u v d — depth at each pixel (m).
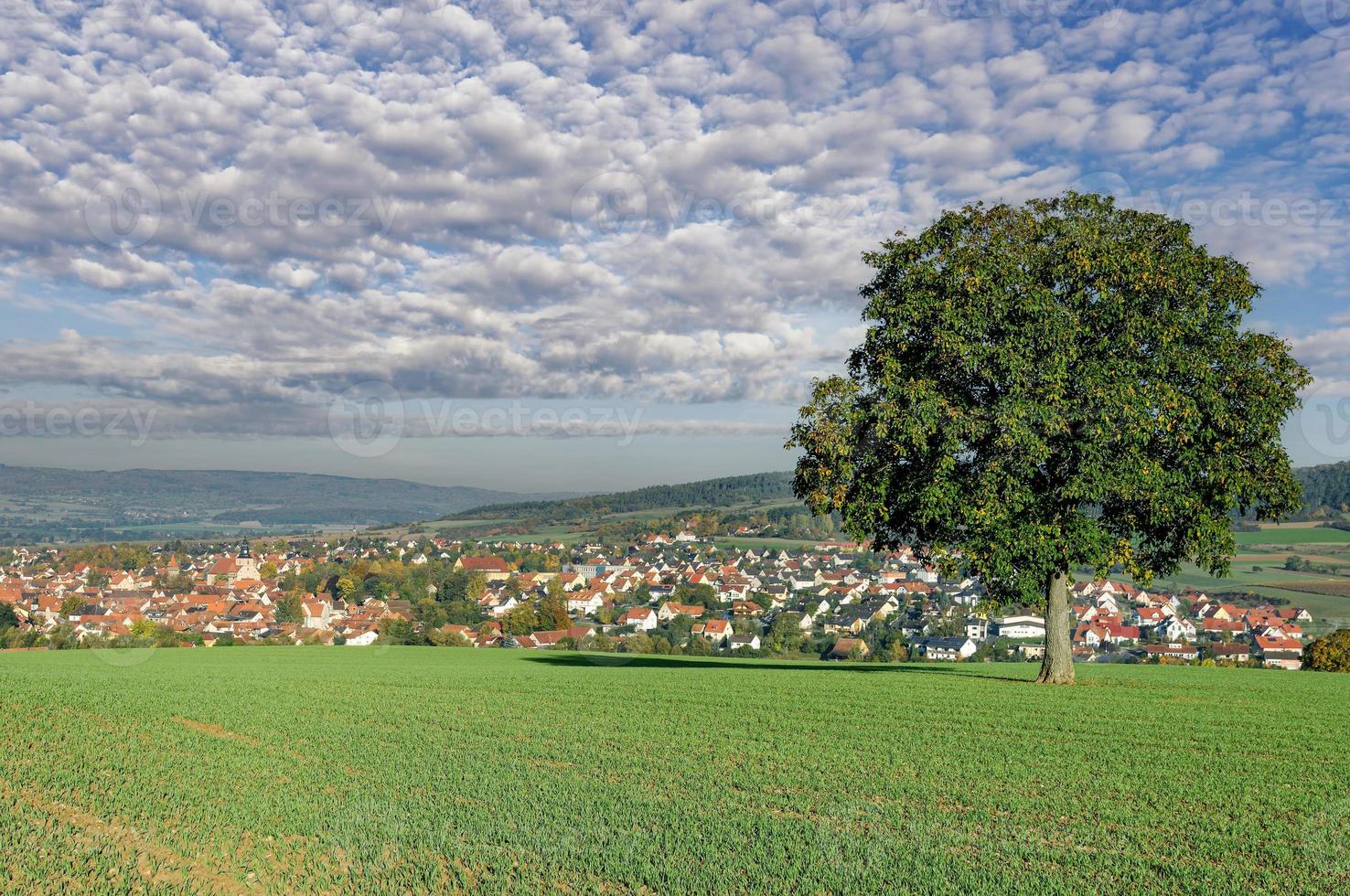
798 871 10.78
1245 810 13.35
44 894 10.67
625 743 18.17
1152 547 26.88
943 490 25.16
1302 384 24.84
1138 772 15.59
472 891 10.39
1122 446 24.03
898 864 10.99
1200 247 26.28
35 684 27.45
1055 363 23.88
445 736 19.11
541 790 14.51
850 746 17.77
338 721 21.02
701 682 28.81
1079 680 28.89
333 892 10.57
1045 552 24.84
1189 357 24.27
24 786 15.26
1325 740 18.52
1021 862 11.12
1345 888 10.32
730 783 14.98
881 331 27.22
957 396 25.69
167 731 19.91
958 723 20.27
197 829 12.73
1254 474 24.72
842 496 26.98
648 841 11.90
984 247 26.41
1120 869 10.84
